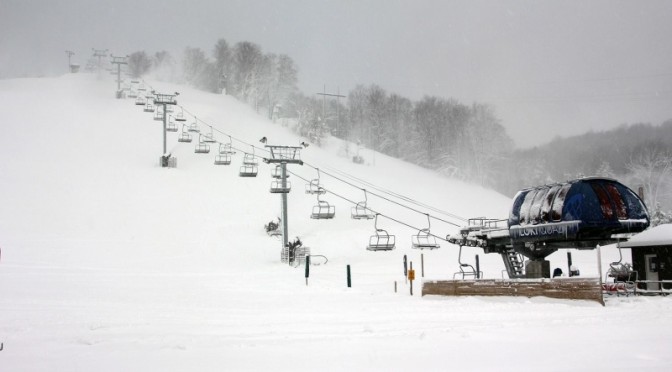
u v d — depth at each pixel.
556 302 15.64
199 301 17.34
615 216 20.17
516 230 23.02
